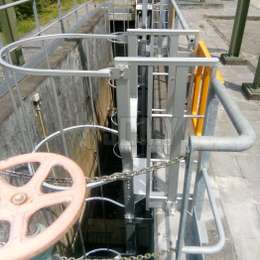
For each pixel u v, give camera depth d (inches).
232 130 172.1
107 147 353.1
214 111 79.5
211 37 403.9
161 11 268.1
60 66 212.8
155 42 202.2
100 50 386.9
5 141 129.9
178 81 85.6
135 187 127.4
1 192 57.9
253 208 121.8
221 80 78.0
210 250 70.6
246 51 363.6
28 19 393.1
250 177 138.5
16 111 108.7
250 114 191.5
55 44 249.0
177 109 91.5
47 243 48.7
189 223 104.2
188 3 676.1
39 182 60.7
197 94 118.9
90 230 223.3
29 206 54.8
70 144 231.9
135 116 99.0
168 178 106.8
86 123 284.7
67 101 227.1
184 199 63.6
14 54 191.2
